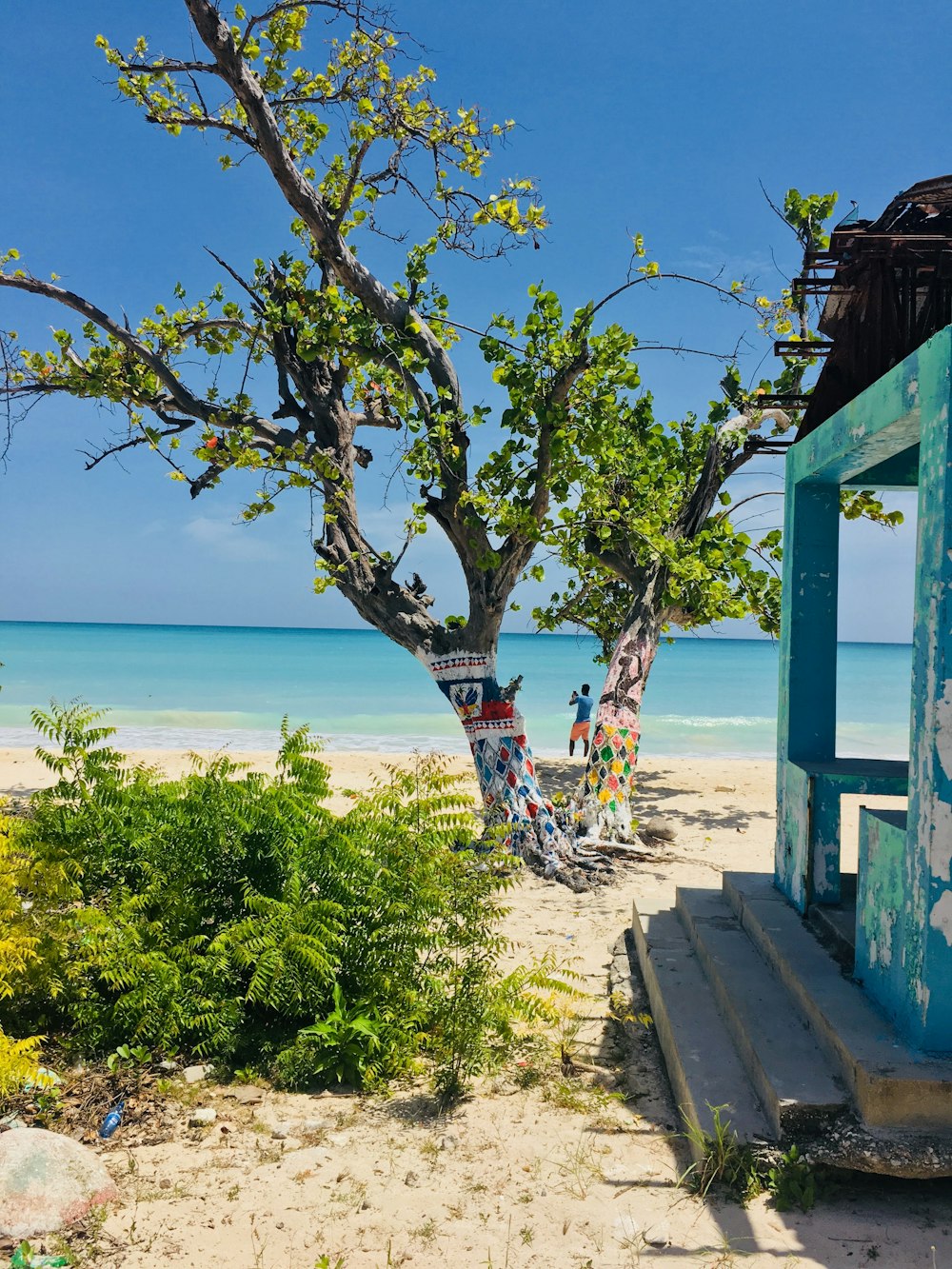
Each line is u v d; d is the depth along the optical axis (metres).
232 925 5.41
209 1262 3.44
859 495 11.45
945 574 3.88
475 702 10.05
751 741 24.16
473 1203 3.85
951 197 5.11
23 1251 3.40
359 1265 3.45
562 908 8.40
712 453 11.48
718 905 6.81
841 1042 4.16
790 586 6.39
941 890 3.96
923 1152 3.73
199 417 11.07
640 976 6.60
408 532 10.06
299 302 11.02
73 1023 5.22
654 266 9.20
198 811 5.96
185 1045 5.17
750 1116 4.16
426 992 5.26
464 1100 4.80
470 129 10.00
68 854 5.55
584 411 9.44
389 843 5.45
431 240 10.33
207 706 30.52
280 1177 4.03
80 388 11.37
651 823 11.41
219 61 9.14
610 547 11.91
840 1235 3.63
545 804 10.18
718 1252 3.53
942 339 3.93
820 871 5.94
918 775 4.08
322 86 10.38
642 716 30.58
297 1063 4.97
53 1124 4.40
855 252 5.27
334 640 108.25
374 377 10.65
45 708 27.94
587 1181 4.02
